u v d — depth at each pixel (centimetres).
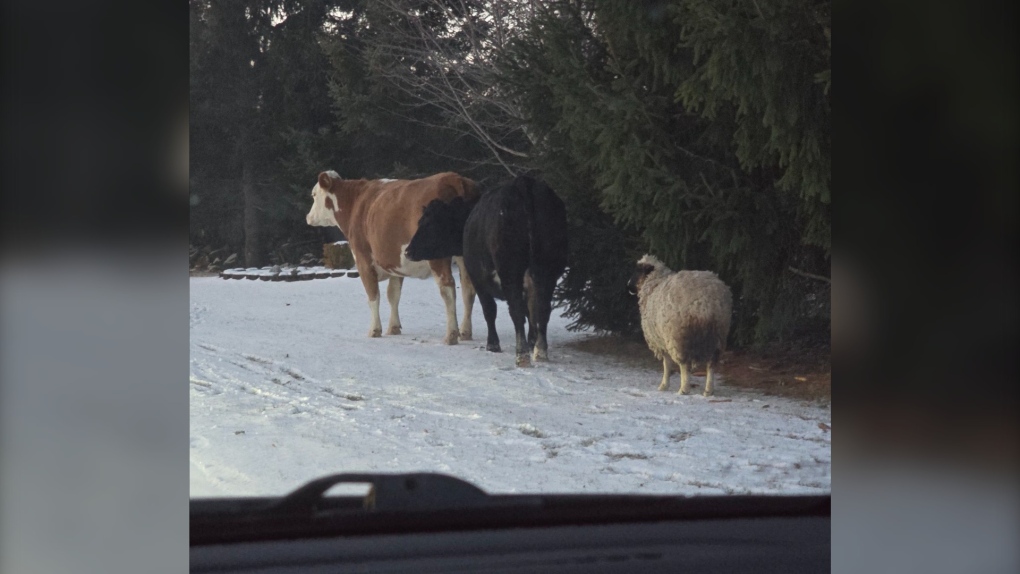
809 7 745
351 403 762
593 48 1026
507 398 781
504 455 586
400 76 1988
